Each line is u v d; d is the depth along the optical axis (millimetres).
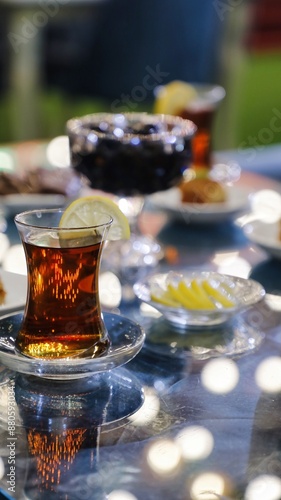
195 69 2486
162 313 917
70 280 819
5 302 922
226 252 1100
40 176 1218
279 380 834
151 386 822
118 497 698
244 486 708
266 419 779
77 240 816
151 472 721
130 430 765
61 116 3037
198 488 705
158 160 1036
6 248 1084
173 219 1192
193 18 2451
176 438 756
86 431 762
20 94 2791
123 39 2547
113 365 806
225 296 925
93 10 2604
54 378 804
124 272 1032
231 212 1168
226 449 745
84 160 1048
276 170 1814
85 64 2676
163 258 1073
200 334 908
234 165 1440
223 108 2781
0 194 1190
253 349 883
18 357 797
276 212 1218
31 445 747
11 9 2621
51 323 825
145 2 2473
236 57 2717
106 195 1223
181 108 1270
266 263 1068
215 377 836
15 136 2879
